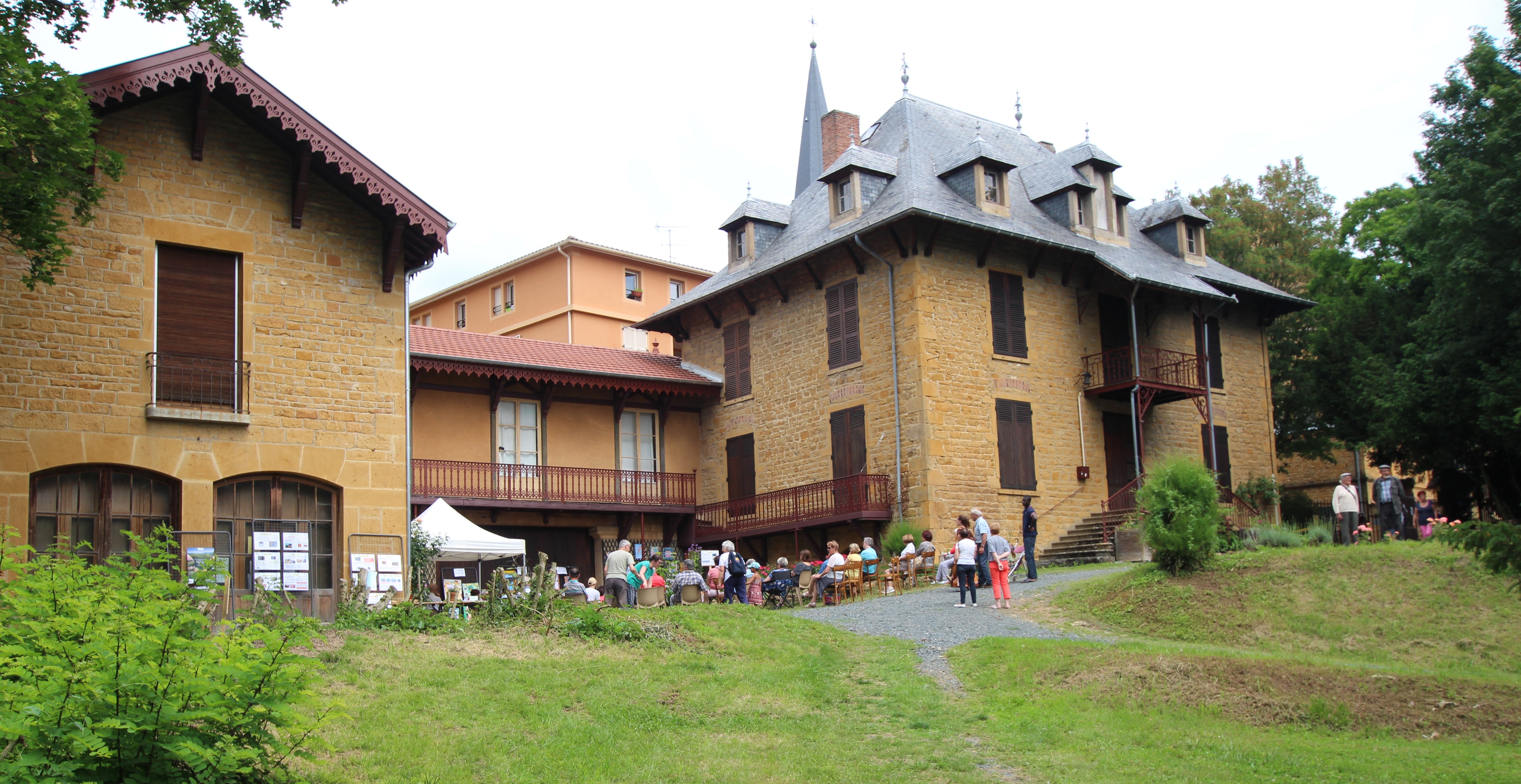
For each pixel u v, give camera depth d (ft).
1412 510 73.31
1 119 38.37
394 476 56.29
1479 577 52.85
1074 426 90.53
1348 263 120.37
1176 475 61.87
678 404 102.06
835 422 89.45
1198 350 100.78
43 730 21.74
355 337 56.39
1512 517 104.78
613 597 62.08
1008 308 88.33
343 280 56.54
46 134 41.42
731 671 44.04
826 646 50.11
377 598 53.36
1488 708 39.42
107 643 23.24
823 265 91.61
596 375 94.02
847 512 83.76
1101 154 96.17
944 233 85.46
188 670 23.59
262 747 25.43
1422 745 36.47
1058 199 95.20
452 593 60.49
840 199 91.91
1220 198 134.62
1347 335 115.75
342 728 32.40
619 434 97.81
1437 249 90.48
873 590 73.56
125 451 50.26
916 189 86.22
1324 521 86.43
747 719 37.88
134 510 50.67
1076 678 43.01
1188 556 58.85
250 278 54.19
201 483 51.65
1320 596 54.03
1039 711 39.50
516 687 38.34
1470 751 35.40
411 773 30.01
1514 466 106.52
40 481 49.06
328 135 54.19
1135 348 89.56
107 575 29.27
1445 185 89.35
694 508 98.68
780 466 94.22
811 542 89.51
